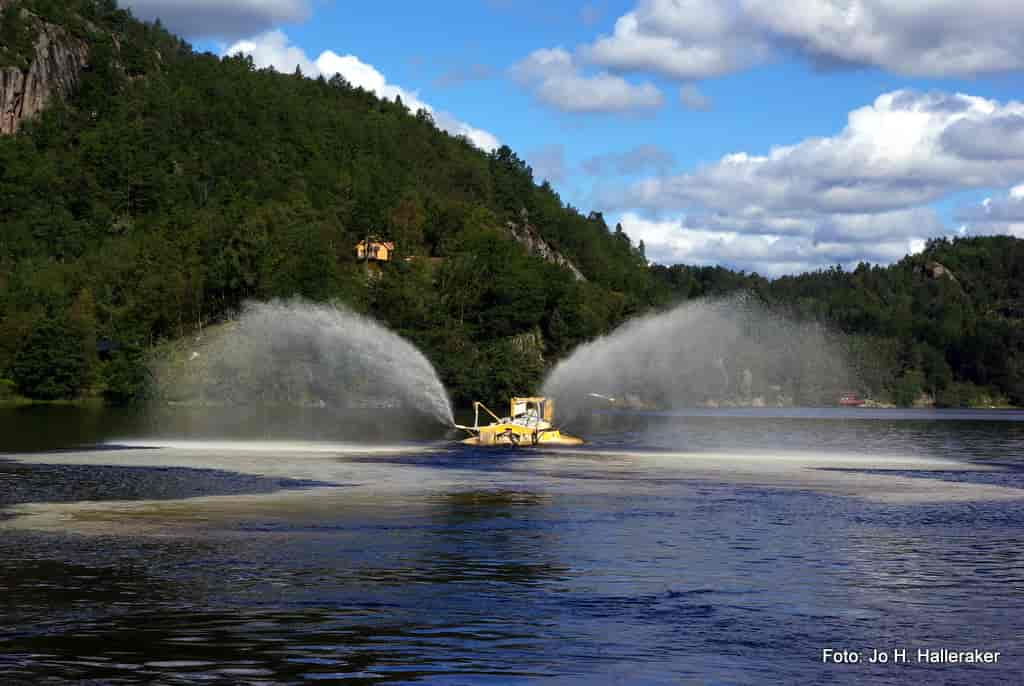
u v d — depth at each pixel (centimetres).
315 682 1983
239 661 2095
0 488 4669
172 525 3656
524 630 2347
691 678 2042
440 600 2602
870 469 6412
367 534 3528
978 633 2372
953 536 3647
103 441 8038
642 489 4981
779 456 7469
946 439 10662
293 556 3117
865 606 2600
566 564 3056
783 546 3400
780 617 2486
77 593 2614
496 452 7350
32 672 2012
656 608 2552
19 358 17900
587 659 2147
